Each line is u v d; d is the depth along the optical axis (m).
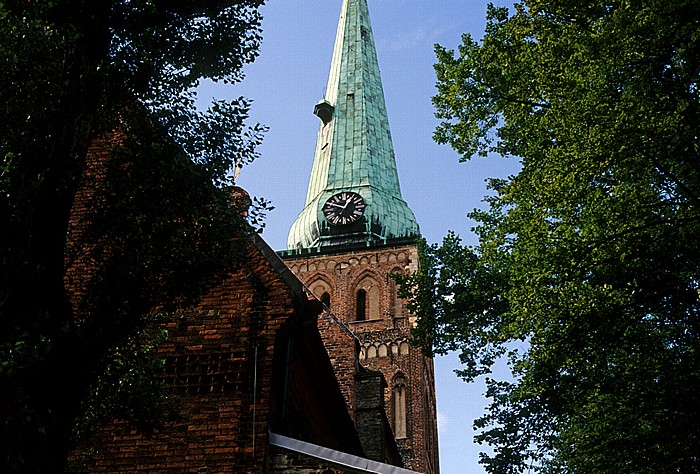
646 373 15.34
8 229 8.30
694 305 14.97
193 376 13.66
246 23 10.93
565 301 14.62
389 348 49.03
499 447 18.34
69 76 9.09
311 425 17.31
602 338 15.01
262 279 14.66
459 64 18.22
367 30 68.94
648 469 15.30
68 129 9.02
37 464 7.68
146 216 9.42
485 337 19.00
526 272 14.83
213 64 10.80
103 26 9.66
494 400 18.88
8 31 8.84
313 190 58.47
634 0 14.16
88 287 9.51
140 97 9.97
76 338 8.59
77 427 10.50
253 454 12.74
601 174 15.18
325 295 52.44
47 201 8.66
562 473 17.39
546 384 16.03
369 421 26.28
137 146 9.66
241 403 13.30
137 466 12.88
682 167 14.63
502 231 17.73
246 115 10.21
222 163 10.07
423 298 20.30
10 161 8.05
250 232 10.41
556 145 15.25
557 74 15.34
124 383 10.57
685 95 14.31
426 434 48.41
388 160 59.59
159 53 10.43
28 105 8.78
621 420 15.73
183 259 9.57
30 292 8.20
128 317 9.33
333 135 60.59
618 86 14.55
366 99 62.84
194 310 14.37
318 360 16.56
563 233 14.52
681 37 13.84
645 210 14.75
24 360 7.62
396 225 55.03
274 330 14.02
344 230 54.59
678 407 14.70
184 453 12.91
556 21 16.22
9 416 7.63
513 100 17.09
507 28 17.97
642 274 14.62
